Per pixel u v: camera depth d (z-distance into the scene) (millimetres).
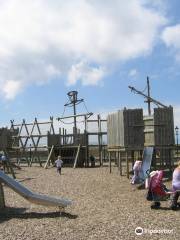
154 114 23656
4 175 13867
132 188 19328
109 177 25000
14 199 16469
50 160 39250
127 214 12836
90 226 11344
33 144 40500
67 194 18141
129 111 24469
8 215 13312
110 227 11141
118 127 25625
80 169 33281
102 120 37344
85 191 18969
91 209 13977
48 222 12070
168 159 26047
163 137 23625
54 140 38938
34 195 13422
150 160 22281
